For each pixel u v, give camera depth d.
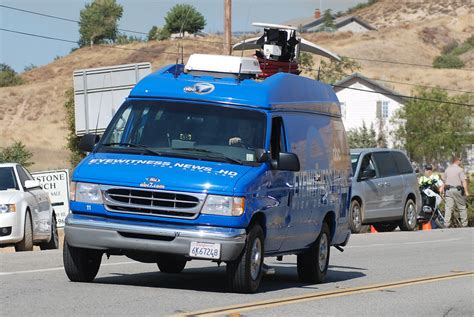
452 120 153.88
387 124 162.25
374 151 60.88
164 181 24.44
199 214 24.30
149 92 27.12
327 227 31.22
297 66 33.44
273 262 38.53
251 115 26.55
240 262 24.88
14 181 43.31
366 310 23.53
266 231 25.98
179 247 24.30
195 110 26.59
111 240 24.61
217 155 25.69
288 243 27.89
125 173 24.78
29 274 28.16
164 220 24.41
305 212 28.73
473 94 182.62
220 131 26.23
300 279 30.47
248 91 26.94
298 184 28.05
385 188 60.50
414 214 63.72
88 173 25.06
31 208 42.69
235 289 25.20
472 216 73.06
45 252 36.91
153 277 29.45
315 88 30.64
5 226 40.78
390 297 26.48
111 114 63.44
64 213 59.44
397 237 54.97
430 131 154.12
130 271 30.83
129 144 26.20
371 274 33.50
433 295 27.31
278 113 27.27
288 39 33.06
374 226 65.06
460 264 37.66
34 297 22.95
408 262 38.44
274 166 26.22
